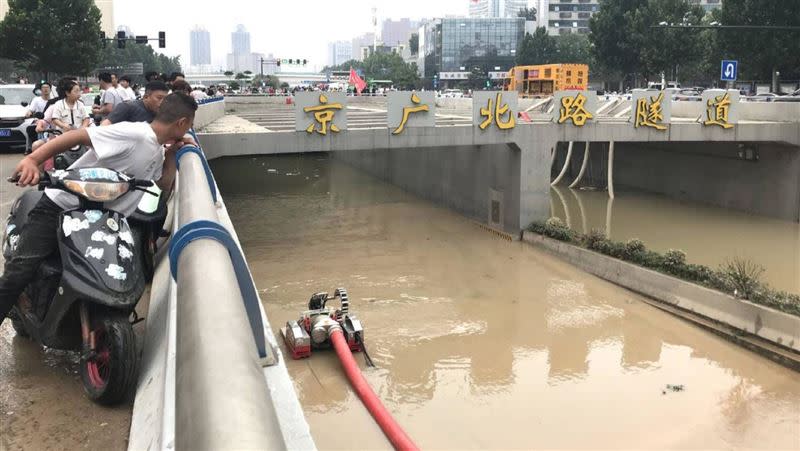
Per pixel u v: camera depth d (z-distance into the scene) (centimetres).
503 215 2205
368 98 5256
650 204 2658
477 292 1620
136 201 436
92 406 382
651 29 5681
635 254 1670
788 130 2212
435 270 1802
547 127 2075
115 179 397
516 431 973
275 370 335
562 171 3136
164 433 262
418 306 1514
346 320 1233
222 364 148
